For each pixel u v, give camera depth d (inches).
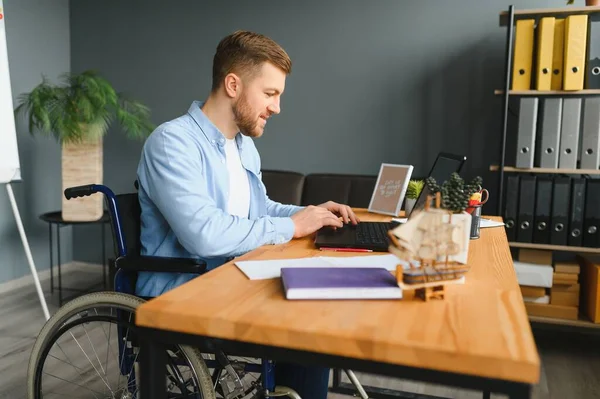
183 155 53.4
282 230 53.1
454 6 118.9
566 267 101.7
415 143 124.6
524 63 101.3
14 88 135.6
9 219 135.6
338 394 83.5
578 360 99.1
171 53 143.0
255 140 137.6
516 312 30.9
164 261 50.9
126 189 151.6
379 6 124.4
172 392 51.9
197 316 30.1
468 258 46.1
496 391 24.9
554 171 100.0
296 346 28.1
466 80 119.6
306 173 134.3
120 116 127.8
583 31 95.7
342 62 128.5
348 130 129.6
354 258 44.6
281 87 58.2
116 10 147.0
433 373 25.8
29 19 138.9
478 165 120.3
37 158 143.3
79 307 50.4
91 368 88.3
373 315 30.2
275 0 132.4
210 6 138.3
